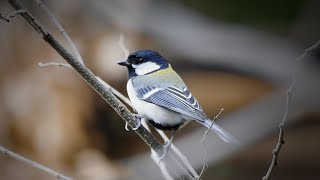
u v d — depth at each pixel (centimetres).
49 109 1173
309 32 1672
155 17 1523
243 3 1748
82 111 1197
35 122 1169
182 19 1574
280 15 1748
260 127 1238
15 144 1165
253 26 1716
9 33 1170
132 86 828
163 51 1527
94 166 1184
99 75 1222
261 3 1755
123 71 1212
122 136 1282
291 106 1245
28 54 1170
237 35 1605
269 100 1268
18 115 1164
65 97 1182
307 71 1273
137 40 1376
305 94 1258
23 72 1170
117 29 1294
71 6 1226
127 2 1342
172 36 1528
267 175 592
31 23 641
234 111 1316
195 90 1498
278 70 1510
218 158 1056
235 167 1384
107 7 1284
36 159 1167
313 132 1382
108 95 682
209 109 1466
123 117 685
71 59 664
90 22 1239
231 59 1538
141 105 815
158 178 1029
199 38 1559
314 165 1405
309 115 1318
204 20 1639
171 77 831
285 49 1585
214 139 1064
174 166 686
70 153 1184
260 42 1599
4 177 1145
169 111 802
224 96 1482
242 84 1505
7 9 1175
